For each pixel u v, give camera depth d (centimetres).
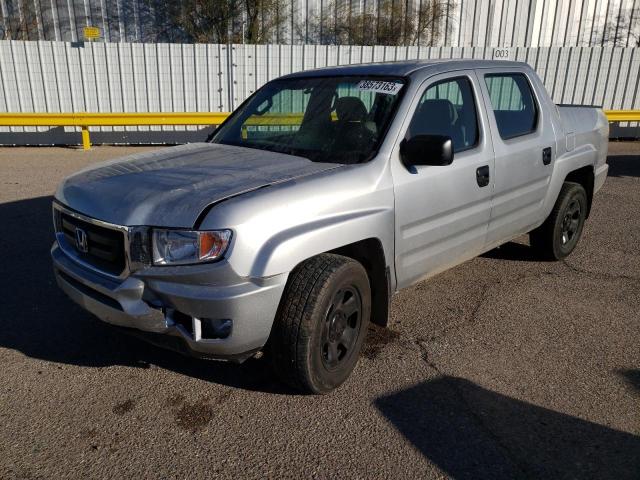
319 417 290
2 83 1206
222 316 260
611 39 2069
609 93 1415
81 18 1847
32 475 246
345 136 343
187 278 260
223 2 1836
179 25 1877
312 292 280
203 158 339
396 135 332
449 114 376
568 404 302
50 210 691
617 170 1048
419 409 297
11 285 459
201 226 257
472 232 396
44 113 1145
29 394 308
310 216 281
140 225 267
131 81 1246
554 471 251
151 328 272
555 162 471
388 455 261
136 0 1853
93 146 1257
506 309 424
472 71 402
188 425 283
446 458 259
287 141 364
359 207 303
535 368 339
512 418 290
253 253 260
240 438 273
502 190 411
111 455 260
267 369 337
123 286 271
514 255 549
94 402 301
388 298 339
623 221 685
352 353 319
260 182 287
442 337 379
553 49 1374
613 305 432
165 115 1177
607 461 258
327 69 414
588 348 364
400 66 379
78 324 392
